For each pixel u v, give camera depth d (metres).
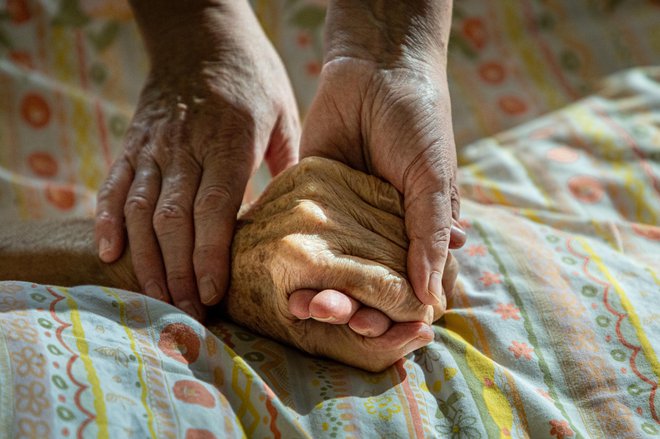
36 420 0.48
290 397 0.56
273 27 1.08
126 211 0.63
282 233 0.57
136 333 0.54
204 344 0.55
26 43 1.03
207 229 0.61
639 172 0.85
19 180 0.92
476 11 1.12
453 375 0.58
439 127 0.59
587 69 1.08
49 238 0.65
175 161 0.64
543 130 0.93
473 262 0.68
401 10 0.62
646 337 0.61
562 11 1.14
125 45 1.05
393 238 0.58
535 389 0.59
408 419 0.55
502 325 0.63
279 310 0.58
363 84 0.61
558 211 0.82
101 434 0.48
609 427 0.56
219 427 0.51
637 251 0.73
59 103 0.98
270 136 0.71
